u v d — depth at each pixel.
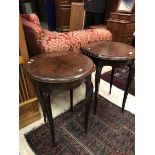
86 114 1.19
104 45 1.40
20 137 1.26
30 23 1.36
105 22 3.70
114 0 3.32
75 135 1.29
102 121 1.43
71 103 1.48
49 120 1.07
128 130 1.34
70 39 1.43
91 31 1.63
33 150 1.16
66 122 1.41
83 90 1.88
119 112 1.54
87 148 1.18
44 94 0.96
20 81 1.21
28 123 1.37
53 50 1.32
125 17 2.74
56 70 0.96
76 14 2.61
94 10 3.44
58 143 1.22
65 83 0.91
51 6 3.79
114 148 1.18
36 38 1.27
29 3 4.10
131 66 1.26
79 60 1.10
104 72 2.34
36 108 1.39
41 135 1.28
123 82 2.07
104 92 1.86
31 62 1.07
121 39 2.85
